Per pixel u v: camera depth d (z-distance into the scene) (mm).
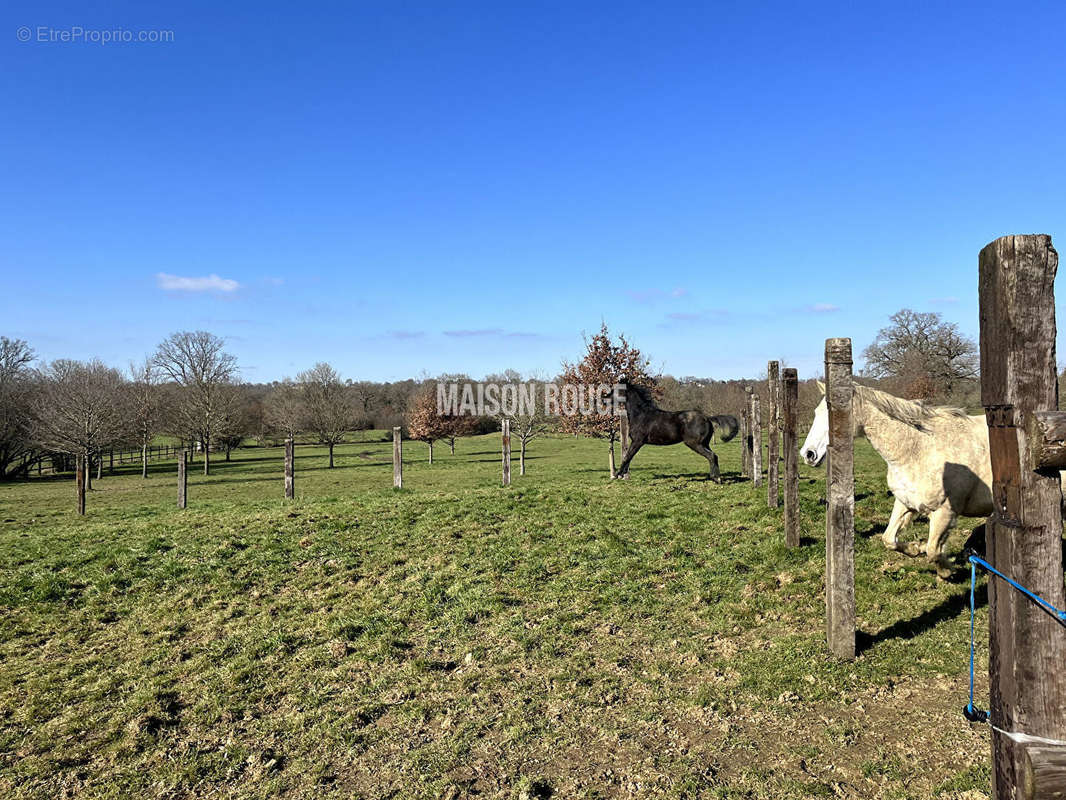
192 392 46531
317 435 58688
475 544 8945
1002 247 2248
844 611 5066
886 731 4137
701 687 4887
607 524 9648
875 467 16078
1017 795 2201
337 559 8688
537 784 3799
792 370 7723
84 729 4816
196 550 9211
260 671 5656
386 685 5266
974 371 47812
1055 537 2180
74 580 8234
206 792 3984
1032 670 2191
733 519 9406
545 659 5582
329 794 3867
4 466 43250
